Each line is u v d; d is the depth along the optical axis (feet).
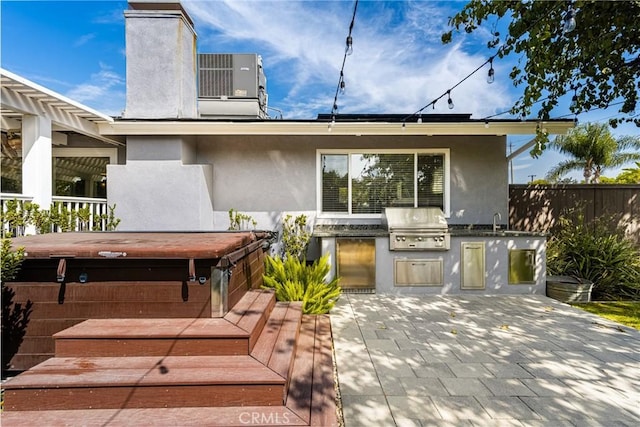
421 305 17.07
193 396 7.67
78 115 18.76
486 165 22.74
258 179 22.85
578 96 17.01
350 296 18.75
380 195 23.06
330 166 23.12
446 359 10.99
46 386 7.44
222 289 9.98
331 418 7.31
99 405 7.55
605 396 8.87
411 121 21.79
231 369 8.11
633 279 19.13
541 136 17.01
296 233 22.53
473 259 19.24
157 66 21.54
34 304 9.73
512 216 24.21
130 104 21.45
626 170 42.63
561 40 14.37
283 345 9.59
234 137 22.76
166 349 8.77
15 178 25.39
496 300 17.98
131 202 20.22
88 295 9.78
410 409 8.31
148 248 9.44
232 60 29.40
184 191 20.34
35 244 10.34
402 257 19.33
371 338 12.75
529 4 13.85
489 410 8.28
